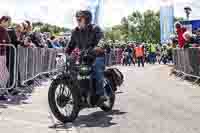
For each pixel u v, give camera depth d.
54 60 16.47
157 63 34.41
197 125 6.28
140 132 5.87
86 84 6.59
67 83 6.41
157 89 11.20
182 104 8.37
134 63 30.16
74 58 6.56
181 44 15.27
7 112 7.55
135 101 8.90
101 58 6.70
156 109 7.80
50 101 6.46
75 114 6.49
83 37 6.97
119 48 32.03
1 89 8.91
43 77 14.21
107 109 7.56
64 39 18.00
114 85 7.71
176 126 6.23
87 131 5.97
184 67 14.28
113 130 6.02
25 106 8.26
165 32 30.78
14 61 9.31
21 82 10.24
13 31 9.62
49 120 6.86
